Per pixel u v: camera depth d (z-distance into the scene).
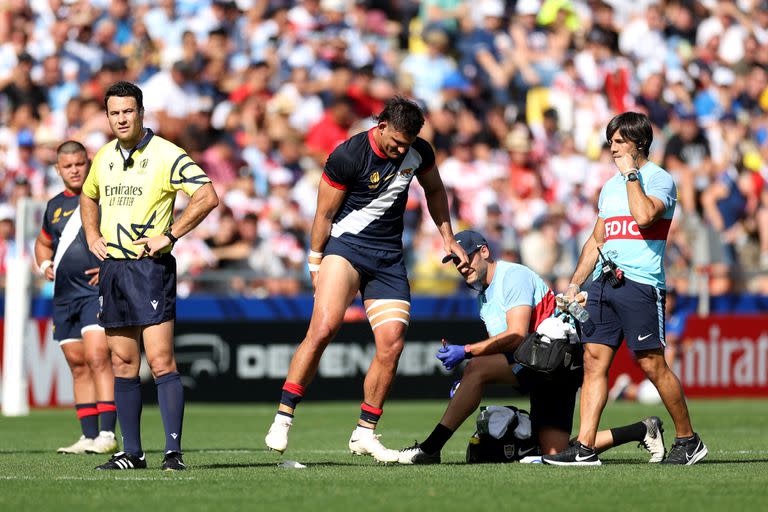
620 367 57.31
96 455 31.47
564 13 76.56
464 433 40.56
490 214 61.75
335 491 22.17
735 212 68.44
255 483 23.50
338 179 26.72
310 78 68.38
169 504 20.52
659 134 73.44
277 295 54.78
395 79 72.44
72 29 66.56
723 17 80.19
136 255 25.75
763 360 58.88
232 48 69.38
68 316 32.28
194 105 64.25
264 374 53.97
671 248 61.81
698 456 27.45
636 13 79.50
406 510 19.72
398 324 27.28
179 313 53.06
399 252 27.53
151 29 68.69
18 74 63.16
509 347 27.72
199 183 25.56
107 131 60.72
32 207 49.31
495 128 69.88
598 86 74.50
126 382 26.50
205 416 48.19
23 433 39.84
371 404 27.66
